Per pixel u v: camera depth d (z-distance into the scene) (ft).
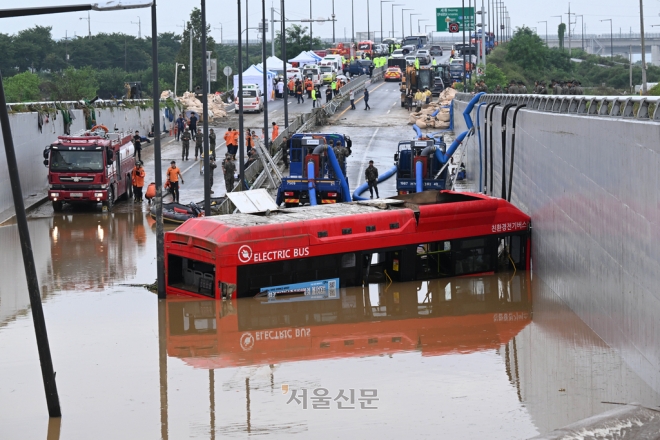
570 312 146.61
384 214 164.35
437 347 127.95
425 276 171.01
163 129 440.45
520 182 194.29
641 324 108.58
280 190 236.22
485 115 239.91
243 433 93.25
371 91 624.59
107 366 117.91
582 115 145.69
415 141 245.86
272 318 144.25
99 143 247.29
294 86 577.02
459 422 96.02
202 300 153.07
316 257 158.10
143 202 272.31
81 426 95.61
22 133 268.21
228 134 330.54
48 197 264.31
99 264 182.60
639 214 108.68
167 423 96.43
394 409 100.48
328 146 234.17
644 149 106.63
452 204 169.78
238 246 149.79
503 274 177.17
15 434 93.15
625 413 64.03
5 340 129.90
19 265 181.47
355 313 148.05
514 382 110.32
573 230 144.36
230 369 116.98
